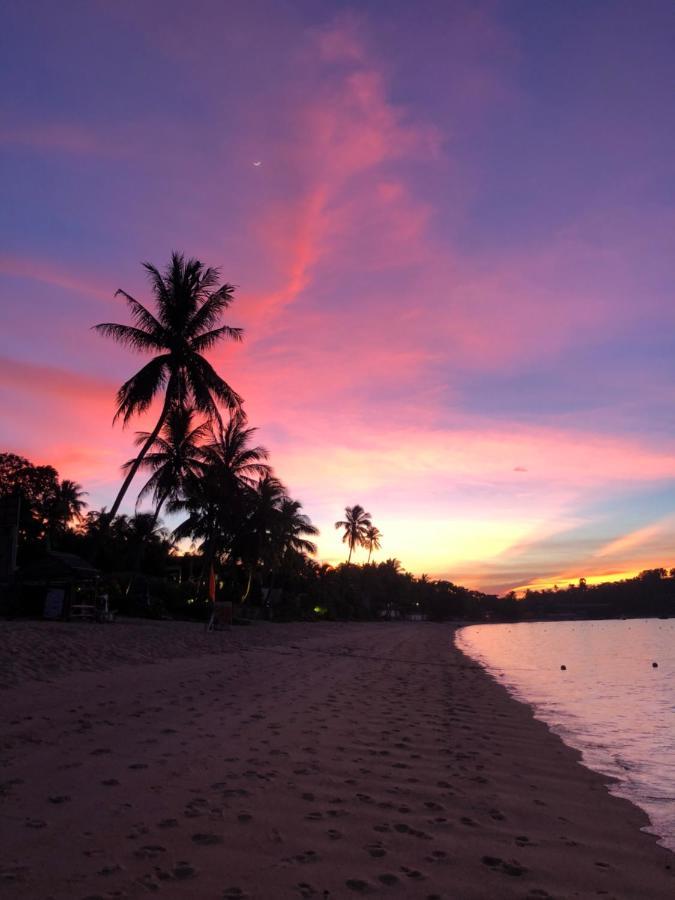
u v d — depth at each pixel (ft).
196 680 44.37
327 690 44.91
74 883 12.96
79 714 29.84
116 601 107.24
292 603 207.41
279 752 24.77
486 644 158.71
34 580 88.53
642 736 35.58
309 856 14.94
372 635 151.02
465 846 16.26
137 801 18.13
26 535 167.43
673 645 151.84
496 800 20.57
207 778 20.70
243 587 191.62
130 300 105.60
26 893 12.47
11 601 86.02
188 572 185.47
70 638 55.93
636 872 15.39
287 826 16.79
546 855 16.07
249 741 26.40
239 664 57.41
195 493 140.36
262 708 34.88
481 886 13.94
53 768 21.09
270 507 173.06
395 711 37.91
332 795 19.69
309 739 27.58
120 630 71.77
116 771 21.02
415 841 16.34
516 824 18.39
